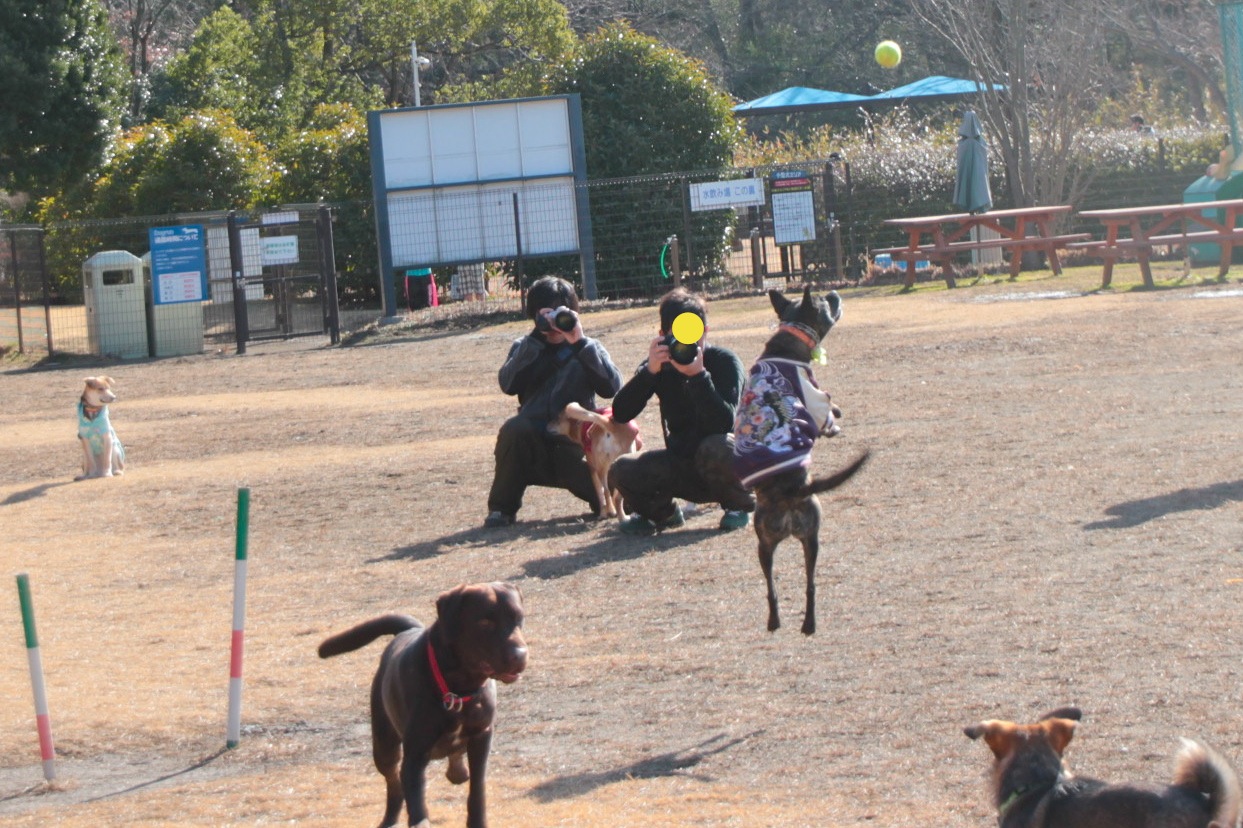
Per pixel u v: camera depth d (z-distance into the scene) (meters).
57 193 37.72
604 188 30.42
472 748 5.16
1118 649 6.89
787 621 7.96
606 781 5.89
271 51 45.47
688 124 31.11
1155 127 40.88
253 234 27.62
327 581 9.97
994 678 6.66
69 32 31.95
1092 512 9.75
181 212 34.22
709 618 8.20
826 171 29.69
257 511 12.65
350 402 18.84
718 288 30.06
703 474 10.34
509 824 5.49
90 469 14.80
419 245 29.03
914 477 11.35
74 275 34.25
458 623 4.88
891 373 16.97
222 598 9.77
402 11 45.41
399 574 9.98
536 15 45.78
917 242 26.78
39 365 26.67
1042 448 12.03
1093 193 33.28
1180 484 10.31
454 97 46.03
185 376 23.41
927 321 21.44
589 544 10.44
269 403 19.38
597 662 7.53
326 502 12.80
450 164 28.92
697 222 30.67
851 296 26.47
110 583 10.43
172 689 7.71
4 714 7.40
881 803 5.38
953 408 14.37
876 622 7.77
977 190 27.36
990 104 31.89
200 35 45.16
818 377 17.16
